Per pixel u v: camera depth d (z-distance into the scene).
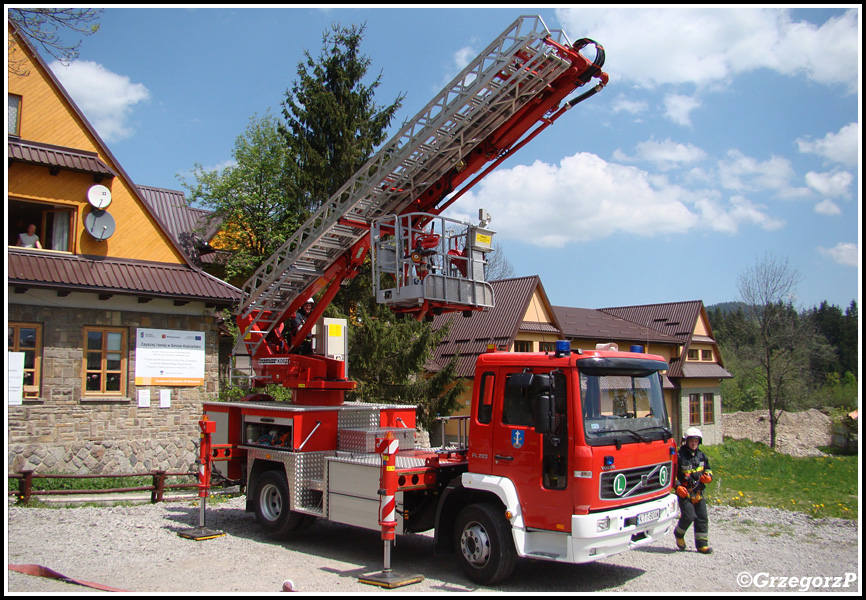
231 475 10.45
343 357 11.64
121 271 15.55
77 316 14.95
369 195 10.22
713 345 40.06
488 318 29.81
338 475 8.50
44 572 7.02
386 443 7.42
